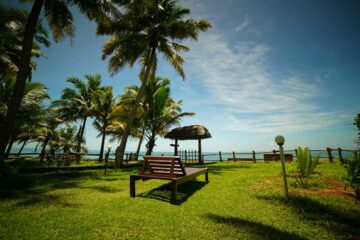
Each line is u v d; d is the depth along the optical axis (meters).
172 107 19.94
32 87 13.55
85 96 25.08
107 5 11.51
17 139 19.94
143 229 3.41
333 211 4.26
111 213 4.16
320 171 9.64
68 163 14.04
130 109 18.95
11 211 4.23
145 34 14.95
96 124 26.09
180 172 5.71
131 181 5.63
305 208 4.47
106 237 3.12
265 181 7.68
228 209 4.49
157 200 5.21
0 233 3.20
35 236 3.12
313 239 3.11
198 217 3.97
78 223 3.62
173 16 14.79
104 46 14.49
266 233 3.29
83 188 6.76
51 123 21.62
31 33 9.12
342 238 3.14
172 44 15.93
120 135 26.28
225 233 3.28
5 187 6.41
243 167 13.72
